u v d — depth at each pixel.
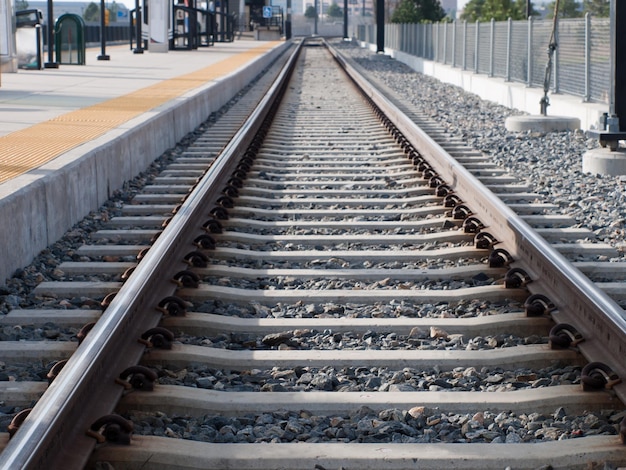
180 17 48.72
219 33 69.94
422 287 7.06
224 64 32.75
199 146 15.16
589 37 18.91
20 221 7.50
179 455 4.12
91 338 4.82
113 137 11.30
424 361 5.41
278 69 41.03
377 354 5.48
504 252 7.41
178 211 8.29
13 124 12.96
